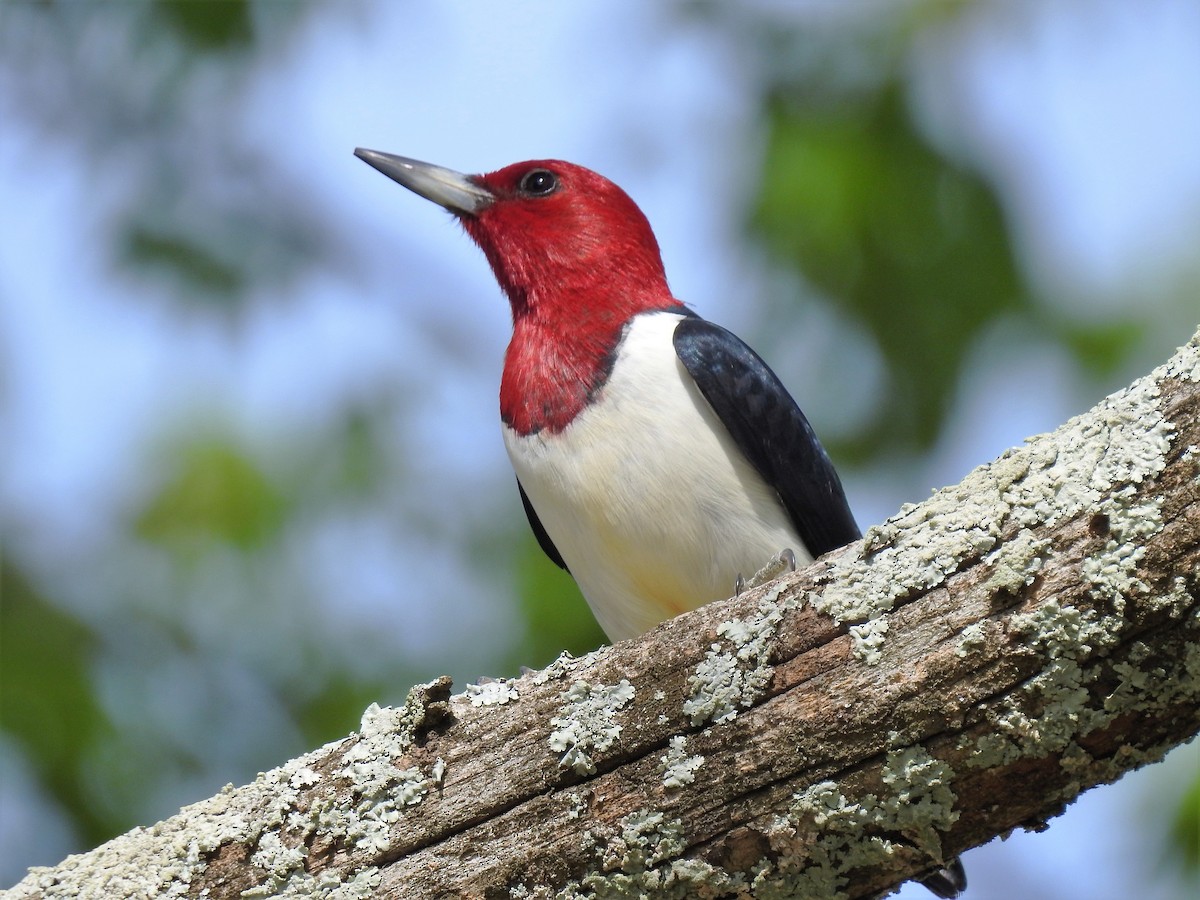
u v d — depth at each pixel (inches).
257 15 507.5
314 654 476.1
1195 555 217.3
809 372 483.2
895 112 481.7
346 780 258.4
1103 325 477.1
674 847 240.1
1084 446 231.6
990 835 232.8
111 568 483.8
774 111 488.7
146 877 259.8
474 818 251.3
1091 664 221.1
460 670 474.3
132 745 455.2
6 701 450.3
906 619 233.6
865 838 233.0
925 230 477.7
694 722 242.2
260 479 493.4
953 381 477.4
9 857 433.7
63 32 511.2
